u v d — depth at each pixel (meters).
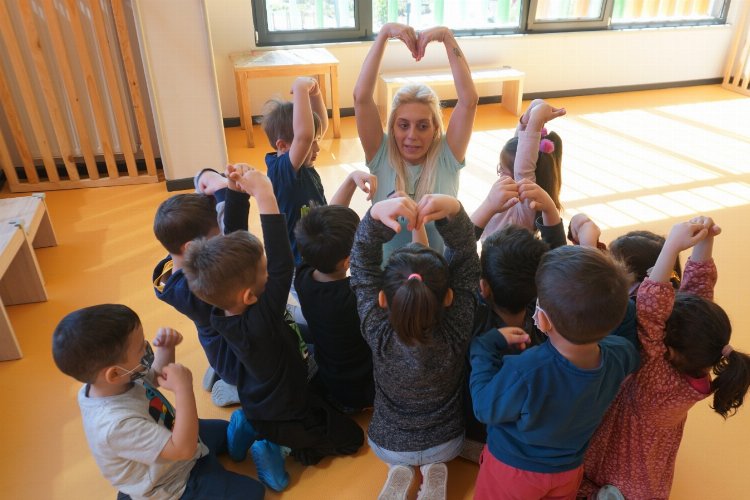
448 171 1.87
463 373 1.48
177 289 1.52
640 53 5.19
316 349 1.68
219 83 4.39
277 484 1.51
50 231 2.71
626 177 3.51
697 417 1.78
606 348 1.16
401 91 1.79
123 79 3.35
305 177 1.99
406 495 1.42
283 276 1.40
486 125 4.48
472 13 4.77
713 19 5.30
